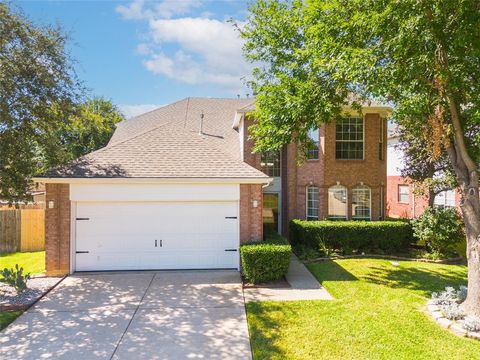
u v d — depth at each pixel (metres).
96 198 11.32
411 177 16.86
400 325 7.22
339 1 9.08
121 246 11.52
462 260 13.67
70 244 11.26
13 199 11.02
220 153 12.74
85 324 7.43
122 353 6.20
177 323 7.47
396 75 7.92
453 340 6.54
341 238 14.56
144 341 6.65
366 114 17.16
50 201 11.16
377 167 17.27
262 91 12.25
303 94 10.77
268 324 7.36
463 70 7.86
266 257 10.24
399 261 13.55
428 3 6.66
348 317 7.68
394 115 10.47
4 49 10.13
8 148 10.43
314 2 9.70
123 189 11.41
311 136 17.22
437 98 7.93
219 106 22.20
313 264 12.83
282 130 11.46
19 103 10.48
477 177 7.89
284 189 17.95
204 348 6.37
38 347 6.43
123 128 23.47
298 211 17.70
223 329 7.16
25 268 12.67
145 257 11.59
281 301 8.78
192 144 13.05
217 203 11.78
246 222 11.83
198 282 10.36
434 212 14.15
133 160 12.01
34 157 11.89
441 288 9.93
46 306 8.47
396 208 26.03
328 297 9.14
